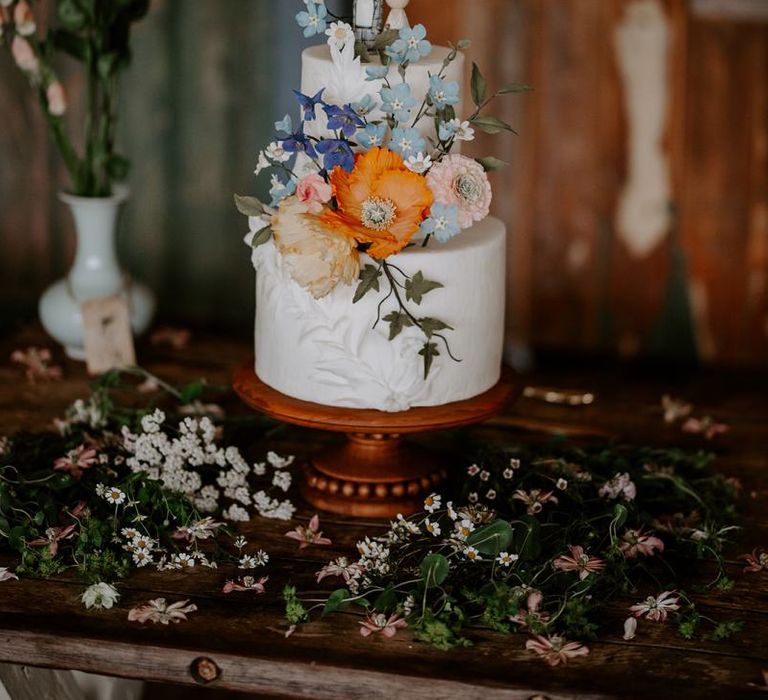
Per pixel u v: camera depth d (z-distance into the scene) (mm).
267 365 1623
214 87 2707
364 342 1526
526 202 2709
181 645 1392
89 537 1540
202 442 1852
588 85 2627
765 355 2709
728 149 2617
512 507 1600
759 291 2678
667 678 1348
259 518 1678
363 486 1687
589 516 1605
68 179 2793
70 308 2139
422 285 1467
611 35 2596
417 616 1426
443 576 1425
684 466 1842
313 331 1541
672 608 1452
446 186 1431
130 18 2129
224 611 1463
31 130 2760
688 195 2650
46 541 1548
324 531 1645
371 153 1446
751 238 2654
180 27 2676
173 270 2830
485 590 1451
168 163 2768
